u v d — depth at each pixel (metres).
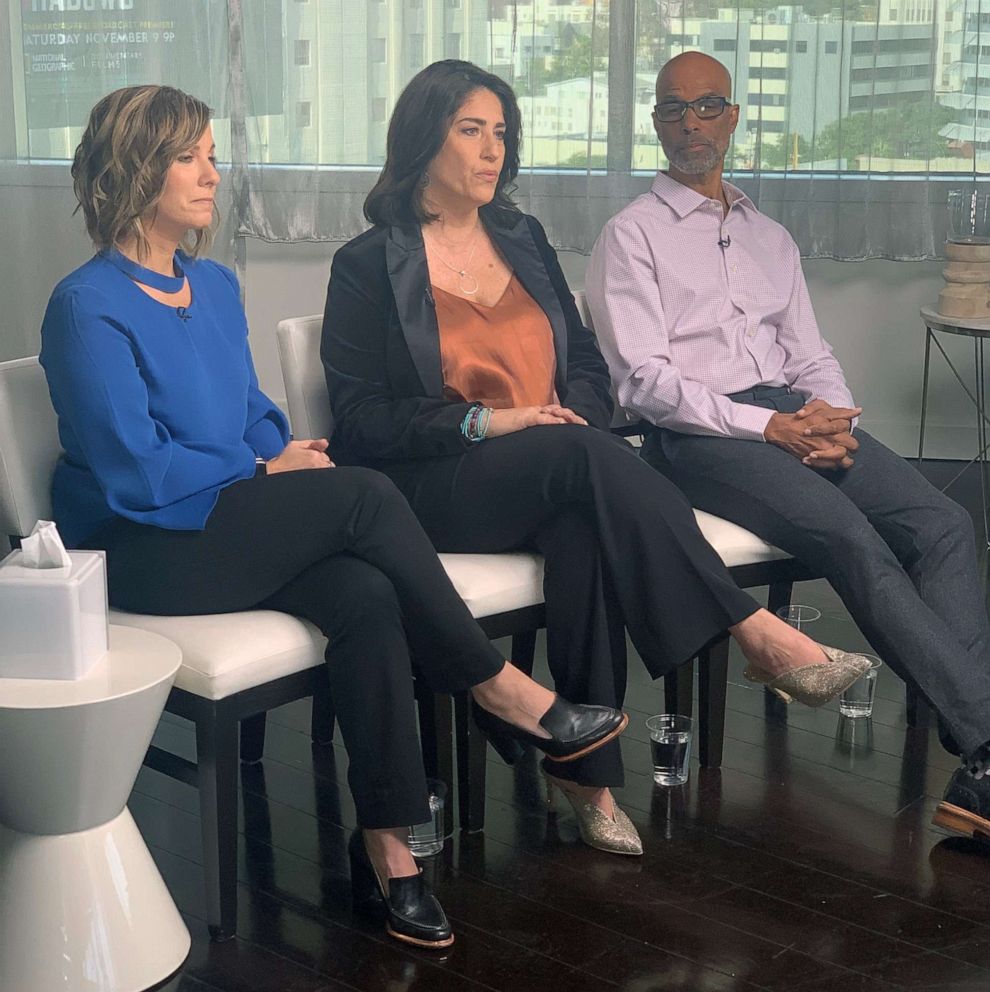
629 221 2.91
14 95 4.24
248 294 4.66
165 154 2.15
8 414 2.21
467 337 2.55
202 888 2.22
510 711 2.23
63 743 1.80
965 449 4.82
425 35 4.45
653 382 2.79
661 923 2.13
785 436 2.71
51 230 4.34
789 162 4.54
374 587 2.07
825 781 2.61
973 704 2.39
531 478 2.32
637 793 2.56
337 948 2.06
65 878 1.90
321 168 4.52
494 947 2.07
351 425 2.50
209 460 2.19
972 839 2.39
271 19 4.39
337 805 2.50
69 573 1.88
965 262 3.96
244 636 2.07
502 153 2.57
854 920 2.14
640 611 2.31
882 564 2.51
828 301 4.77
